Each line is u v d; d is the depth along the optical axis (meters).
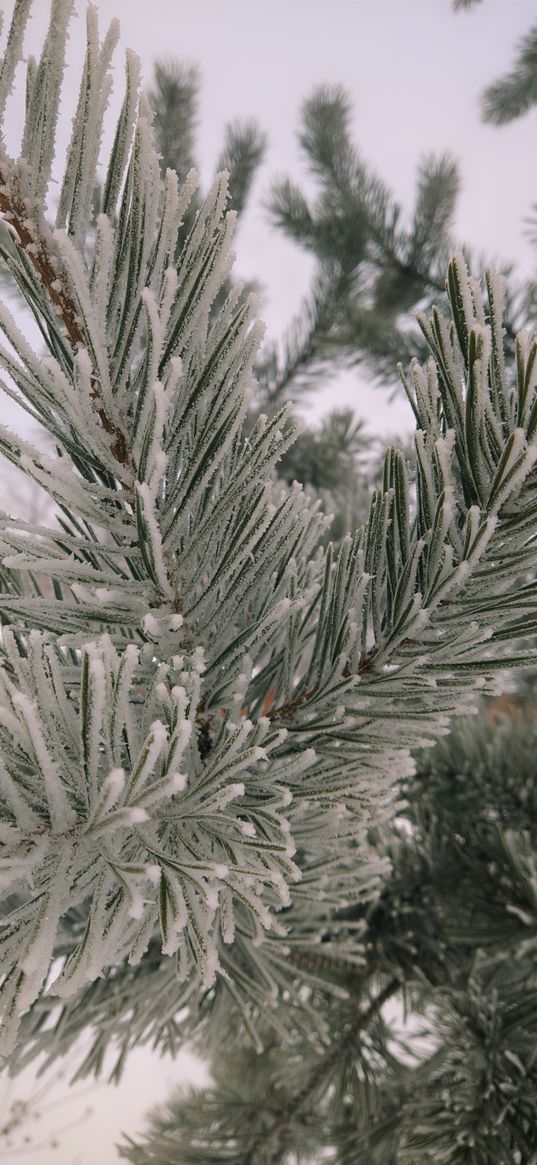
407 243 1.42
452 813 0.87
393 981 0.85
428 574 0.33
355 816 0.38
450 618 0.33
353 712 0.34
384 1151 0.75
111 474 0.32
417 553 0.32
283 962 0.47
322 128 1.45
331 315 1.40
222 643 0.35
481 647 0.33
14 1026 0.23
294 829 0.37
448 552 0.31
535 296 1.05
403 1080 0.76
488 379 0.31
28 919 0.26
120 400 0.30
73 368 0.31
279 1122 0.91
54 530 0.30
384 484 0.34
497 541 0.33
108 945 0.26
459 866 0.82
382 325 1.30
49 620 0.32
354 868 0.40
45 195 0.29
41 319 0.31
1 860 0.25
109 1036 0.49
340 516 0.81
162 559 0.30
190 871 0.26
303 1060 0.87
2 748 0.29
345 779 0.36
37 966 0.23
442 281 1.40
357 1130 0.82
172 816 0.29
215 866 0.26
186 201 0.29
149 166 0.28
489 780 0.88
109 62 0.27
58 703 0.29
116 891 0.27
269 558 0.34
